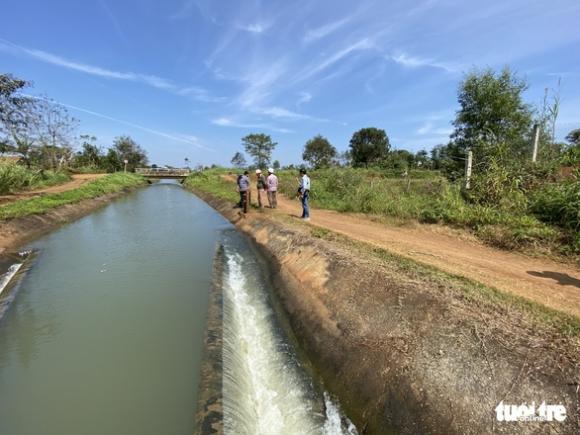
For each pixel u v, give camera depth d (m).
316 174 25.48
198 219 17.73
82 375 5.09
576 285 5.48
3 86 19.34
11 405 4.53
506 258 7.10
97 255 10.82
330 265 6.99
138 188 40.69
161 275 9.02
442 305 4.57
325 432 4.08
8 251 10.89
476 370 3.62
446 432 3.37
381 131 63.00
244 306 7.60
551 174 10.30
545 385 3.21
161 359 5.45
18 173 21.97
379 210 12.66
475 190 11.05
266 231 11.91
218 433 3.77
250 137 66.81
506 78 16.69
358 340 4.96
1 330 6.34
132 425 4.18
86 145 53.66
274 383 5.10
